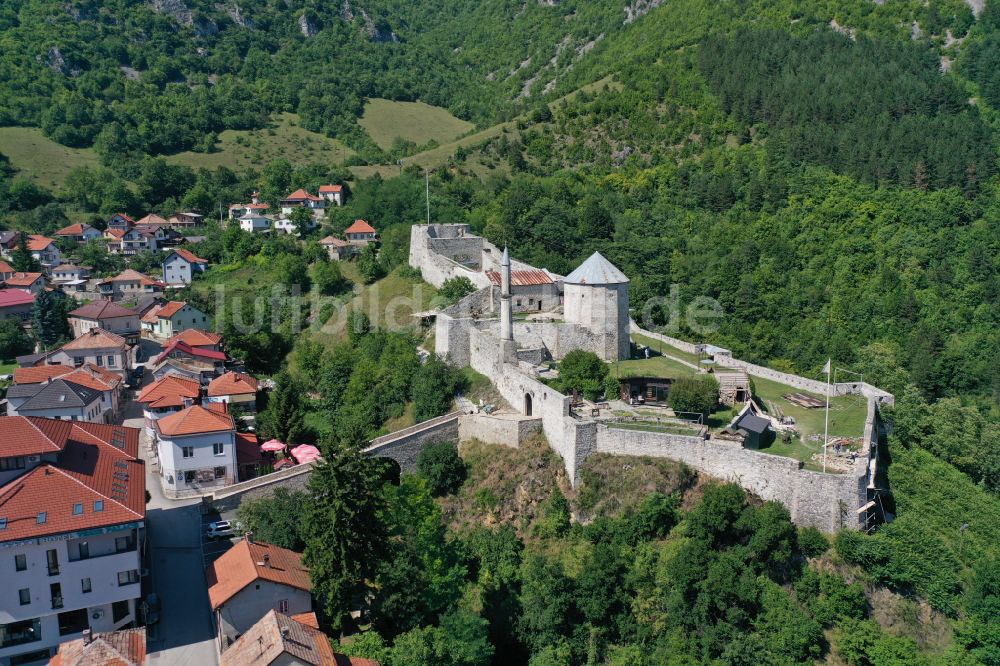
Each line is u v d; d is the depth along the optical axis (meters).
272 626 54.91
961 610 73.81
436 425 94.31
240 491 82.31
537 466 86.69
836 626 70.31
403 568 69.06
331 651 56.34
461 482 90.69
